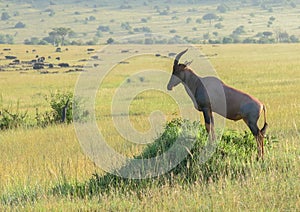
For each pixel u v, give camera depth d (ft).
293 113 224.74
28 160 153.07
